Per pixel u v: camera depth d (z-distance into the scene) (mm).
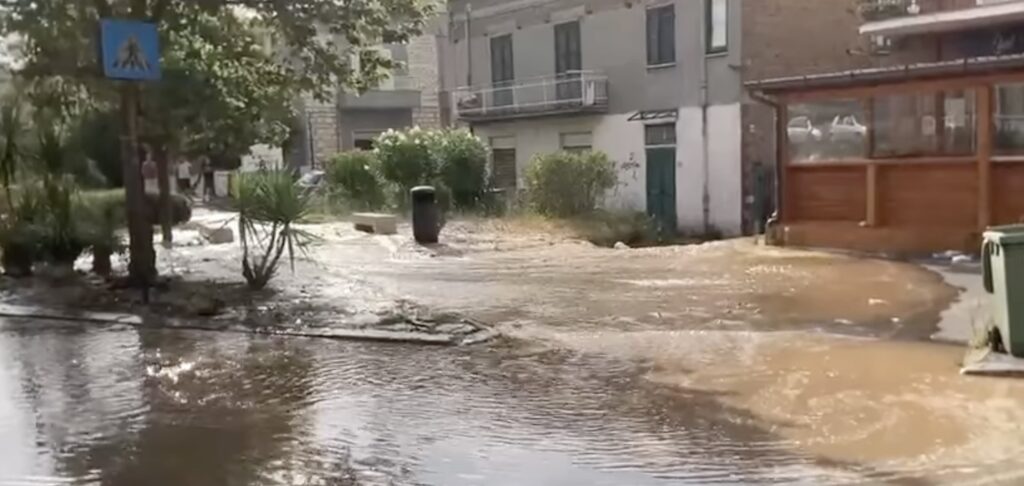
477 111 32688
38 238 14742
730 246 17641
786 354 8719
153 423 7188
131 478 6020
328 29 14117
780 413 6930
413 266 15992
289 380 8391
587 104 28438
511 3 31750
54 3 12594
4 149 14914
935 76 14453
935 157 15086
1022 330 7887
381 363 8945
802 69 25062
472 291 13016
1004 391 7285
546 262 16344
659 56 26812
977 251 14445
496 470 5965
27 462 6355
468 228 22375
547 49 30625
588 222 23438
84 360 9406
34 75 13500
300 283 13844
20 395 8078
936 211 15109
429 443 6523
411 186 27000
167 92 15219
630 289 12852
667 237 24906
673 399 7395
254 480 5922
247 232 14594
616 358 8820
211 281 13891
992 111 14297
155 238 20547
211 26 14672
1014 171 14148
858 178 16109
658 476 5777
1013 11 19469
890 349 8812
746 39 24469
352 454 6352
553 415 7082
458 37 34375
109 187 19781
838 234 16250
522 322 10672
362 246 18969
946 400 7094
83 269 15344
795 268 14242
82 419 7328
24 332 10961
